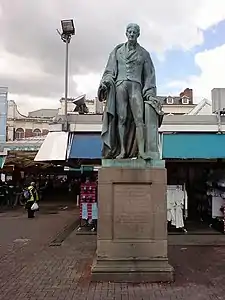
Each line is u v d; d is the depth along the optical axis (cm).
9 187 2662
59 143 1305
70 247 1099
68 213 2178
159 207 729
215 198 1395
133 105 765
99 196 735
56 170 3088
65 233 1381
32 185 2077
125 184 737
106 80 765
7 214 2134
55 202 3012
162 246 720
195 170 1689
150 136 759
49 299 621
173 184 1408
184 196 1362
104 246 722
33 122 6153
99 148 1291
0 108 2611
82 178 1878
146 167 741
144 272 705
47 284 710
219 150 1275
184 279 736
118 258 718
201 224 1520
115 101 773
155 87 794
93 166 1873
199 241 1184
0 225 1648
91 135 1327
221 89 1320
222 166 1530
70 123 1332
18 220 1841
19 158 2398
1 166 2223
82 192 1466
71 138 1322
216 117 1320
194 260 917
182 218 1351
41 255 988
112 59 793
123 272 705
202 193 1612
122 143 764
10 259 942
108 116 764
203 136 1309
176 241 1184
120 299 615
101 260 718
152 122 766
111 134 763
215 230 1384
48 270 821
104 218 729
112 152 765
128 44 786
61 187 4325
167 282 704
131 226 728
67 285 700
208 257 954
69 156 1283
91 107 3116
